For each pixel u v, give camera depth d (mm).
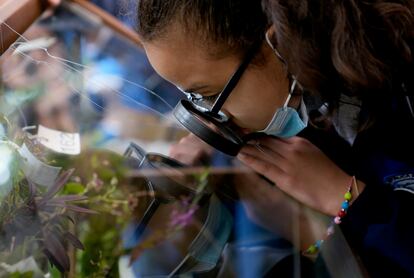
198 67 552
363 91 507
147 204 568
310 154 685
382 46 492
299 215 630
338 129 663
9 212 463
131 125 586
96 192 546
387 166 655
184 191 590
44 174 496
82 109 560
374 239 599
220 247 580
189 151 627
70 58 604
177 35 535
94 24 689
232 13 517
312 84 509
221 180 629
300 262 573
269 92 575
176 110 604
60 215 488
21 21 586
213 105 572
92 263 519
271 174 661
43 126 540
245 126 623
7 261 466
